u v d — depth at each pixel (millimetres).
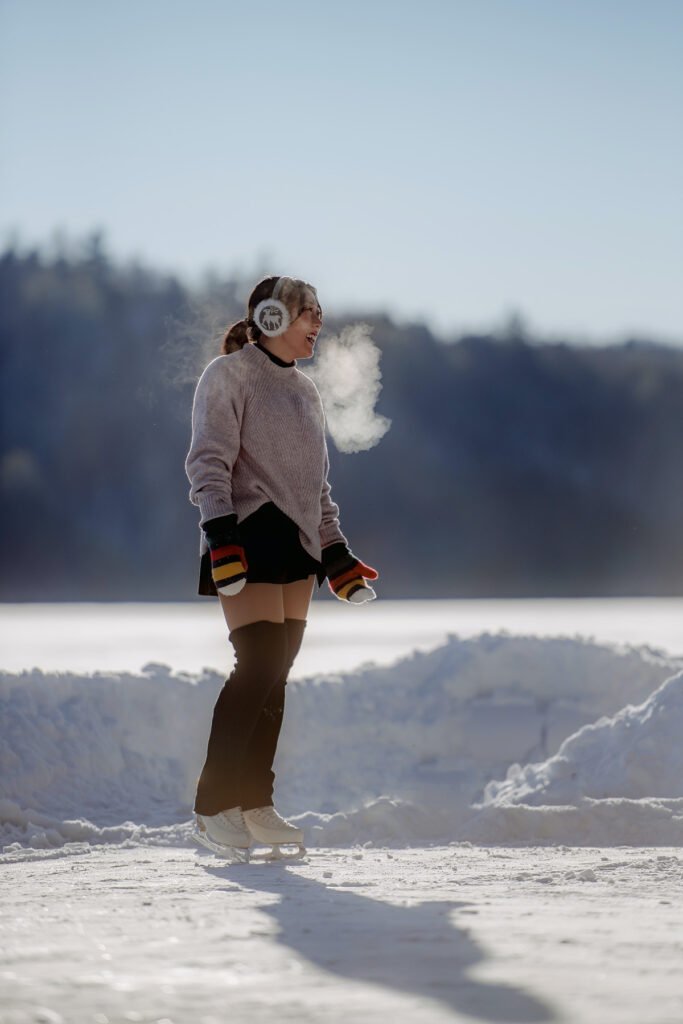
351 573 6926
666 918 3779
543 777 9930
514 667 15383
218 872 5641
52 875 5742
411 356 140625
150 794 11102
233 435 6480
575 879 5082
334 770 13641
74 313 126062
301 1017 2484
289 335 6703
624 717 10258
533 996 2660
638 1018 2467
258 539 6445
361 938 3377
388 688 15312
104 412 120062
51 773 10539
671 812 8102
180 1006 2574
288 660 6695
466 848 7512
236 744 6340
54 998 2645
